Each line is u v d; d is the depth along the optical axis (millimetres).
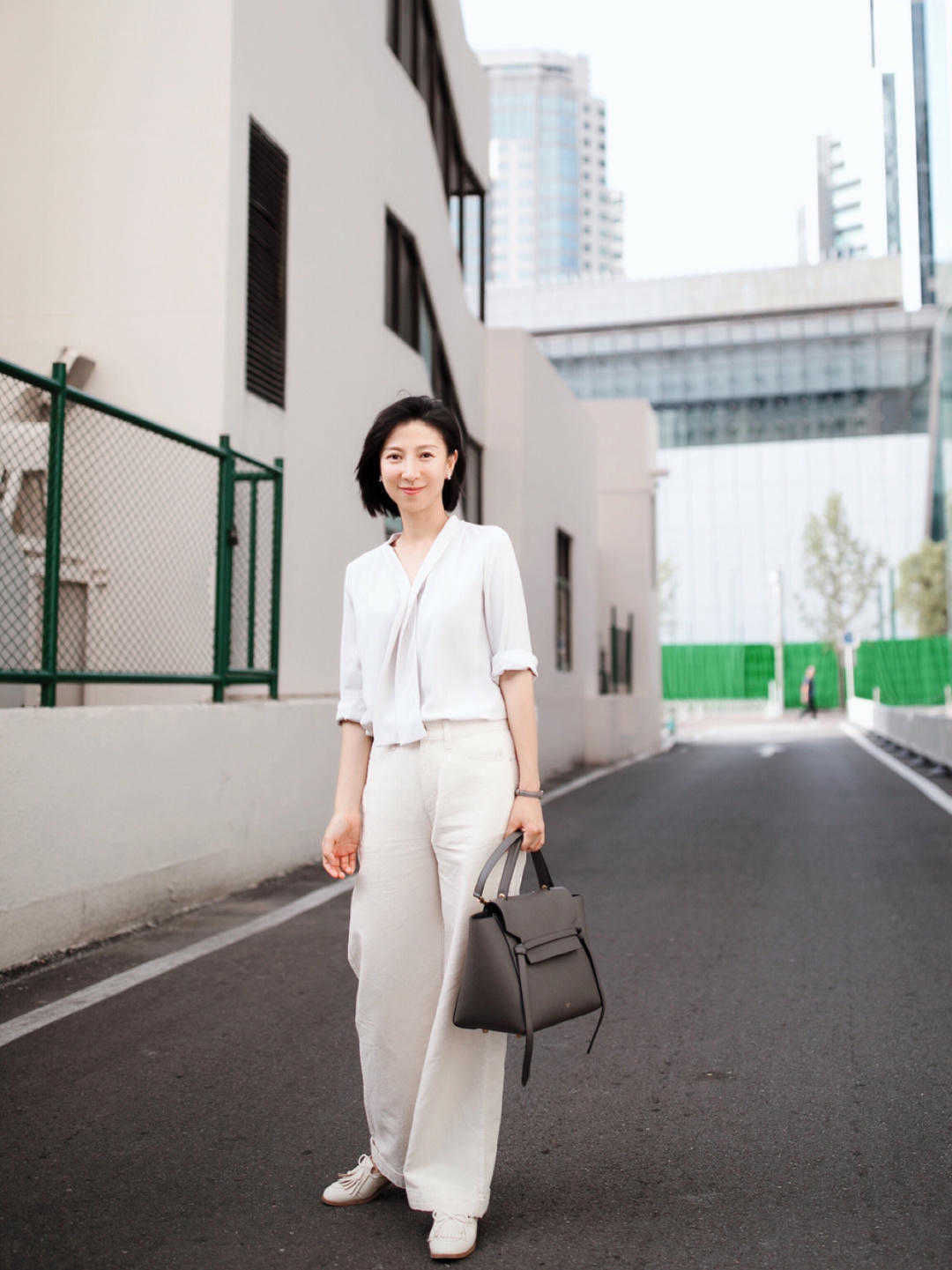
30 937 4984
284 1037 4004
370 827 2561
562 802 12438
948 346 26531
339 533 9930
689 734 31094
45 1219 2613
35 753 5008
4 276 8352
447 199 14328
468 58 15531
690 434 77250
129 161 8266
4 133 8461
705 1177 2859
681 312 73250
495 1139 2545
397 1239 2520
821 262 72312
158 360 8086
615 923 6066
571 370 74438
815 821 10578
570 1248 2475
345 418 10125
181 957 5148
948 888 7016
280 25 8984
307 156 9469
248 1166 2924
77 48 8414
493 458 15859
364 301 10633
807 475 75438
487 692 2541
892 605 53688
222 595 7066
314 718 8008
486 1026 2348
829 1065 3756
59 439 5414
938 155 27734
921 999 4547
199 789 6422
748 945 5547
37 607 6539
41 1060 3748
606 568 24266
